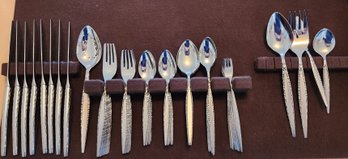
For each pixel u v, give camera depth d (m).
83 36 0.39
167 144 0.34
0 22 0.40
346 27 0.40
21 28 0.39
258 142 0.35
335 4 0.41
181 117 0.36
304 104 0.36
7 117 0.35
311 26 0.40
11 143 0.34
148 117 0.35
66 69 0.36
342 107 0.37
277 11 0.41
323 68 0.37
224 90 0.35
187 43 0.38
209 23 0.40
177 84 0.35
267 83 0.37
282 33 0.39
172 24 0.40
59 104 0.35
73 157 0.34
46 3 0.41
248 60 0.38
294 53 0.38
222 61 0.38
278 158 0.35
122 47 0.39
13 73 0.36
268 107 0.36
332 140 0.35
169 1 0.41
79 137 0.35
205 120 0.36
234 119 0.35
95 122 0.36
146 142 0.34
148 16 0.41
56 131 0.34
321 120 0.36
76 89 0.37
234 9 0.41
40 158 0.34
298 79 0.36
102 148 0.34
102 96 0.35
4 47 0.39
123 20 0.40
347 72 0.38
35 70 0.36
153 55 0.39
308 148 0.35
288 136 0.35
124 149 0.34
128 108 0.35
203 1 0.41
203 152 0.35
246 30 0.40
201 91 0.36
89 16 0.41
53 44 0.39
